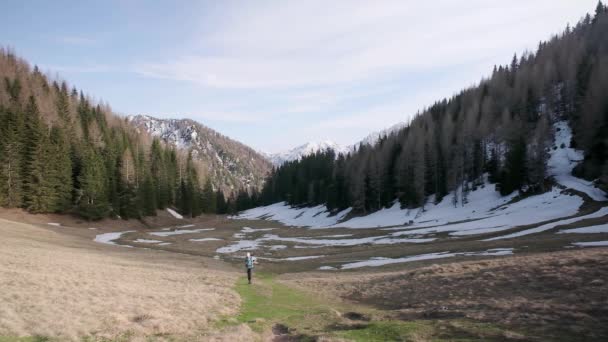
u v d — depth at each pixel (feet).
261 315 59.57
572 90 313.53
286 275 114.32
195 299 64.44
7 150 220.64
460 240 153.79
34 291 55.88
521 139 249.14
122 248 165.07
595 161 218.79
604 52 371.97
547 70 375.45
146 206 320.70
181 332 45.70
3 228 151.12
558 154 266.98
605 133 216.13
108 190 279.49
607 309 42.27
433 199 296.10
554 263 67.67
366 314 57.52
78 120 343.67
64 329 40.34
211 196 436.76
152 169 389.19
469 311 50.21
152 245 188.03
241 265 136.26
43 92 377.30
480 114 355.36
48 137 250.16
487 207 236.43
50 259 94.84
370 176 336.29
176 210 384.88
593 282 53.16
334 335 44.32
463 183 278.26
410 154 308.81
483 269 76.38
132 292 65.00
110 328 43.47
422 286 73.92
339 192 382.63
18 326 39.88
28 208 226.79
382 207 327.67
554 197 206.18
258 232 273.75
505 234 151.12
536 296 53.11
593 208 170.91
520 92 357.00
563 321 40.70
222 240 219.20
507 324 42.04
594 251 76.28
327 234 238.27
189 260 139.64
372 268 112.88
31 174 230.48
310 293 81.87
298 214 438.81
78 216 253.03
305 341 43.98
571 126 291.58
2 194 217.56
